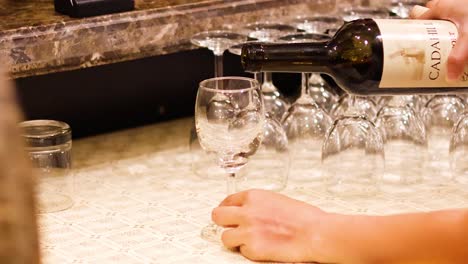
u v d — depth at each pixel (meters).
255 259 1.12
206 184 1.49
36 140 1.33
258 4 1.73
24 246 0.23
